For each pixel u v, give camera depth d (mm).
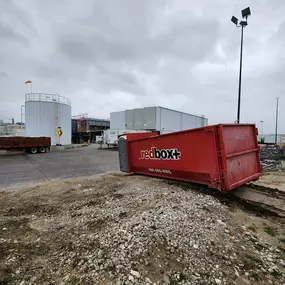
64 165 11266
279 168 9047
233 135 4309
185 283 1842
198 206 3566
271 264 2131
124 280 1872
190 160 4684
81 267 2064
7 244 2527
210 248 2371
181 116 37156
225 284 1843
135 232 2648
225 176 3896
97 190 4961
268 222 3174
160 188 4738
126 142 6703
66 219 3254
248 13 10953
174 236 2564
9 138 17766
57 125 26922
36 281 1896
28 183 6734
